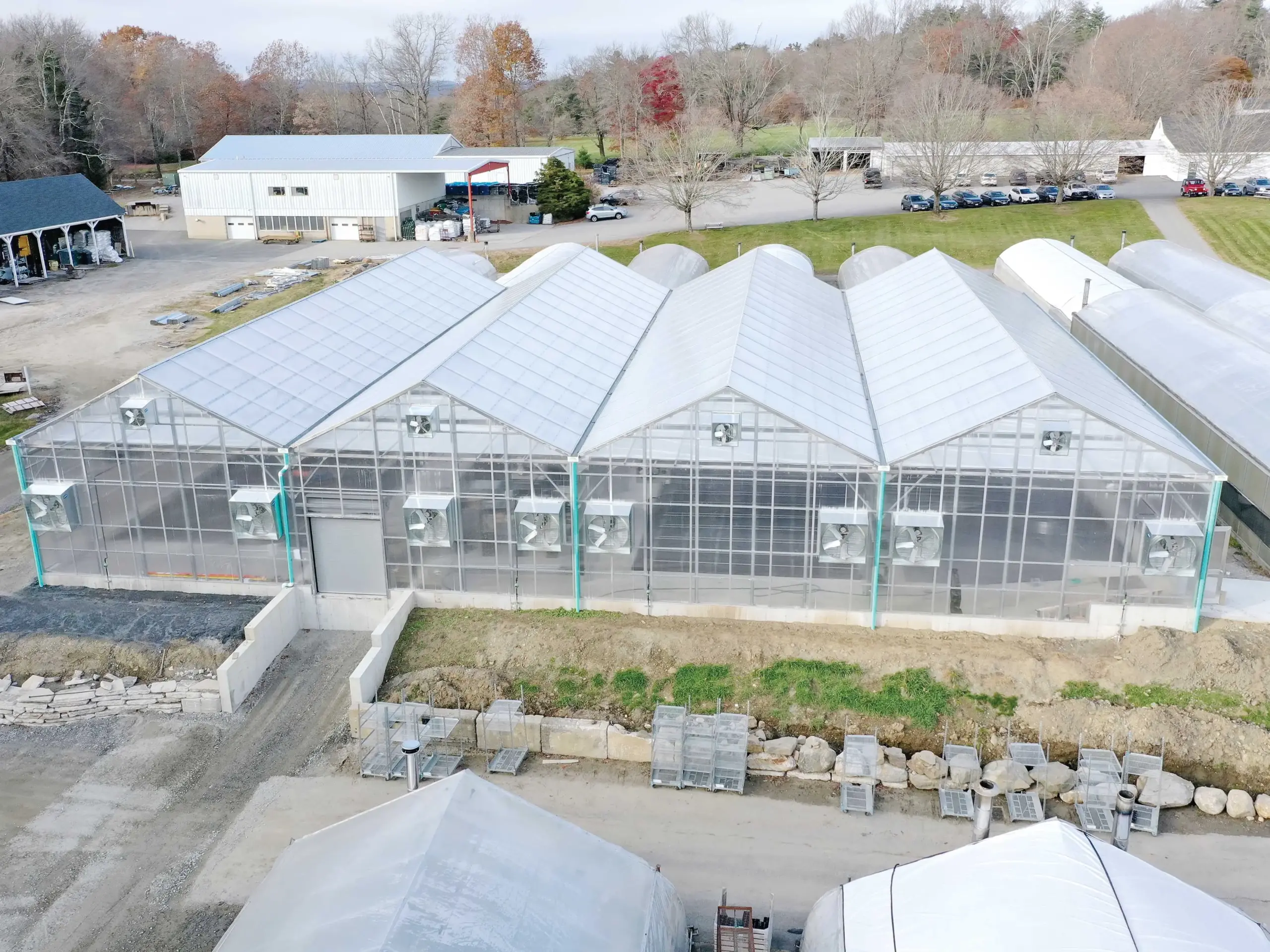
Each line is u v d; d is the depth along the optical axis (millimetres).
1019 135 134000
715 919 24234
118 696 32781
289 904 20891
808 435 32469
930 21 198625
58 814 28234
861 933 20438
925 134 101750
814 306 51562
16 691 33031
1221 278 60906
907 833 27547
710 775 29172
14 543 42094
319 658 35219
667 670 32531
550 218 105625
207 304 78375
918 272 53844
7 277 85438
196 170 101000
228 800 28797
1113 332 53406
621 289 56062
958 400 35156
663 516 33938
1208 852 26516
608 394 41500
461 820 22047
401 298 53844
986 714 30703
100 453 36094
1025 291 67500
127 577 37469
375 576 36125
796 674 31969
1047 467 31844
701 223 103188
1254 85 145125
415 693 32406
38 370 63875
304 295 80188
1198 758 29406
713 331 43875
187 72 171125
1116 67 158375
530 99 176750
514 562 35219
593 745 30594
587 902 20922
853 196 113312
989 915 19609
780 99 175000
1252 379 42906
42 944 23828
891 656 32125
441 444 34250
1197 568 32000
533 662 33125
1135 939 18422
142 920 24531
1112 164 113000
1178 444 32906
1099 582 32781
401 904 19500
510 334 42438
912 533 32156
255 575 36781
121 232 94812
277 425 36688
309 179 99250
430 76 183250
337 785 29453
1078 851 20719
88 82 144625
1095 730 30047
